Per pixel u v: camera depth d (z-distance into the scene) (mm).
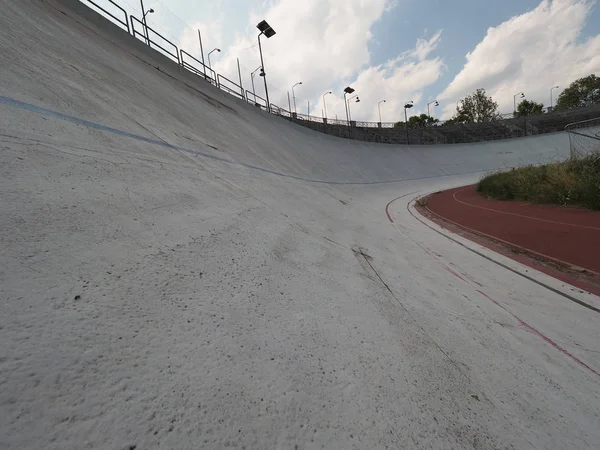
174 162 5004
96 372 1217
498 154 47375
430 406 1711
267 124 22578
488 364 2336
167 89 11781
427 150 44781
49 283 1551
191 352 1517
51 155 2928
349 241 5539
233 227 3555
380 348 2170
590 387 2268
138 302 1717
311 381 1626
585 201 9492
